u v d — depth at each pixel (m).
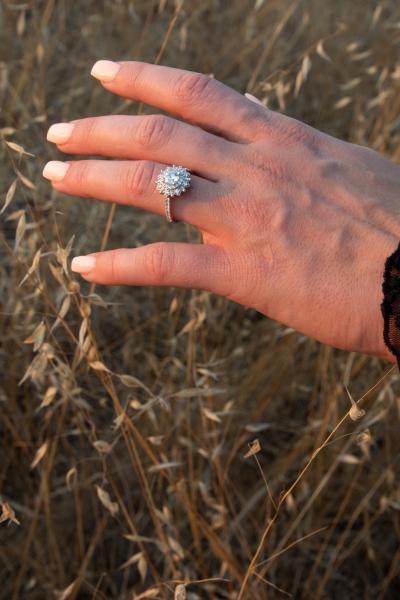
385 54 1.05
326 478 0.56
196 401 0.64
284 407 0.72
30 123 0.82
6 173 0.79
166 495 0.65
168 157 0.42
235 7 1.10
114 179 0.42
